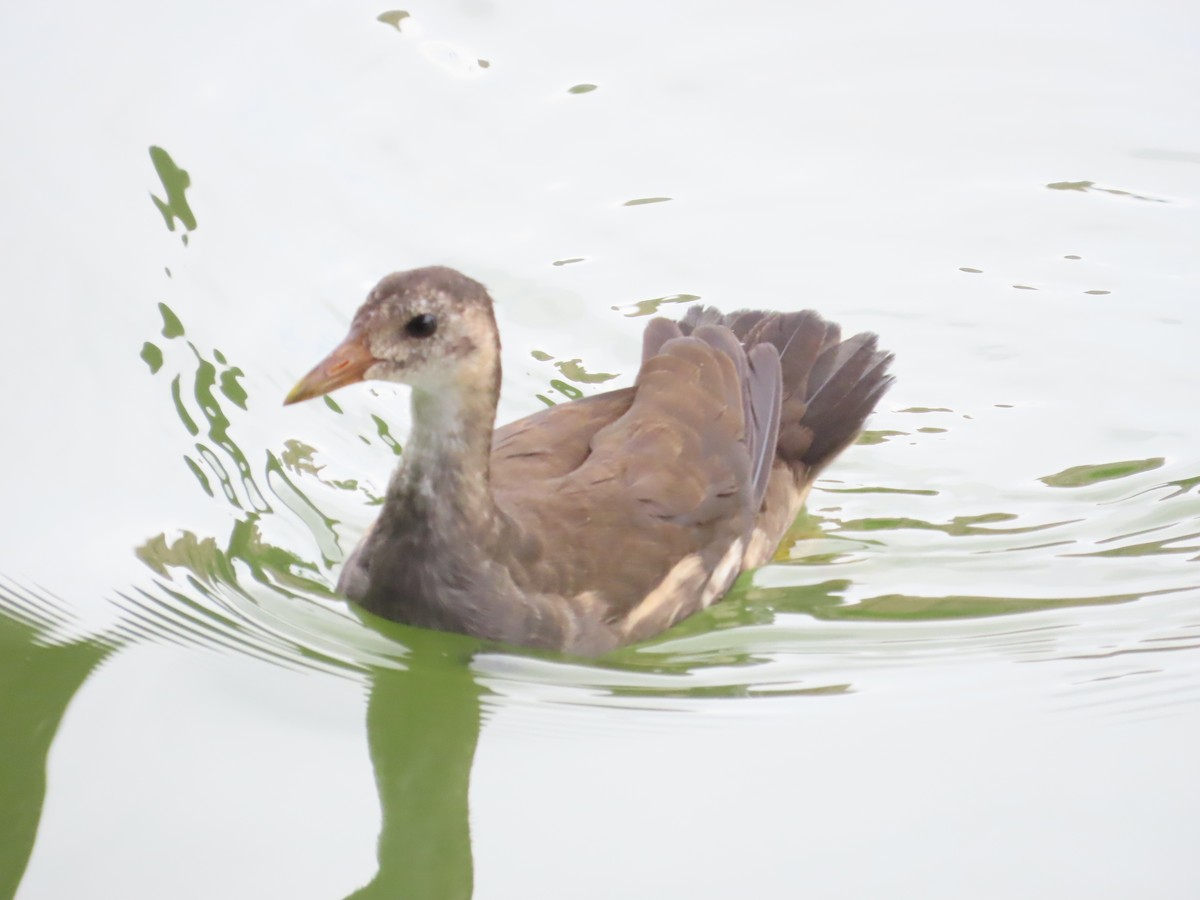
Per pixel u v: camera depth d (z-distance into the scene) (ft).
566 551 36.17
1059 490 42.14
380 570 36.24
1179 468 42.65
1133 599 38.37
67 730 32.91
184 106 49.21
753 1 55.77
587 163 49.98
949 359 45.78
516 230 47.70
